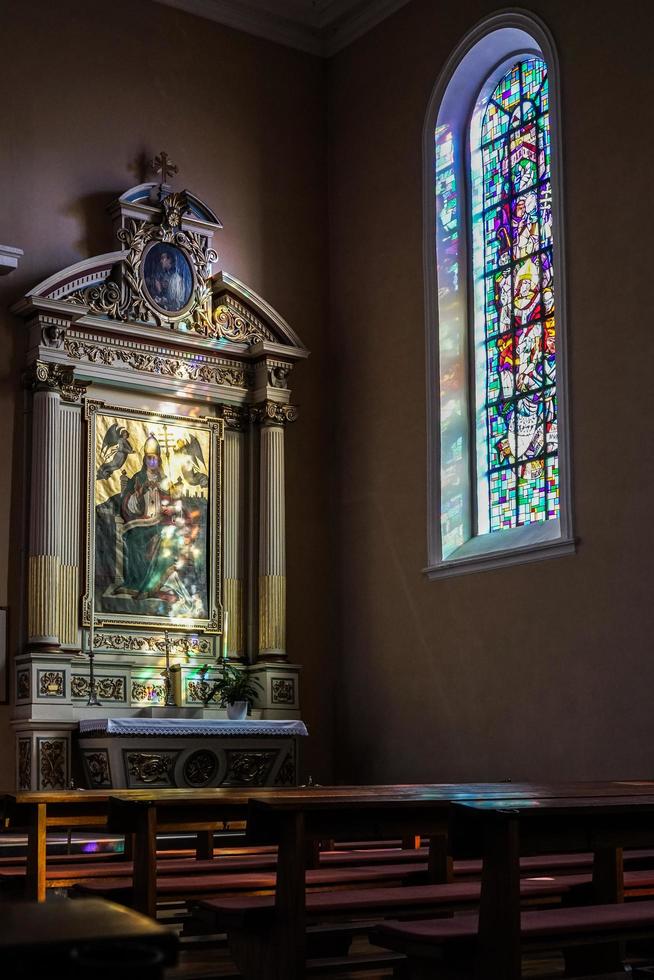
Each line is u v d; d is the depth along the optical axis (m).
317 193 16.14
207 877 6.80
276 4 15.76
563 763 12.10
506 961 4.81
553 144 12.97
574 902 6.44
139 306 14.07
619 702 11.60
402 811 5.95
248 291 14.74
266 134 15.77
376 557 14.77
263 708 14.10
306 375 15.58
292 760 13.47
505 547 13.06
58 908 2.43
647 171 11.94
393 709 14.26
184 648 14.06
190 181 15.00
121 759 12.30
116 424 13.99
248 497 14.88
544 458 13.27
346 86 16.12
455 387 14.26
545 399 13.35
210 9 15.46
